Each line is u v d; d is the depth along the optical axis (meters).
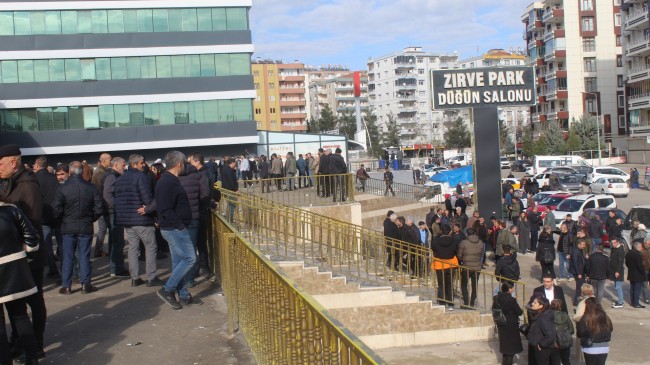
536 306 10.08
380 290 12.53
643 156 69.06
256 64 116.75
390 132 114.19
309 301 3.66
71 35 44.91
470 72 22.89
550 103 91.06
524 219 23.53
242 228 10.86
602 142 79.56
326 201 20.44
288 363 4.29
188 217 7.50
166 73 46.59
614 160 73.88
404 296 12.71
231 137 47.16
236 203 10.54
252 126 47.56
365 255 14.14
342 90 148.25
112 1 45.47
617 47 86.81
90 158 46.16
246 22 47.94
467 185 37.47
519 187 45.12
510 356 11.03
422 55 138.25
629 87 72.12
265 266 5.04
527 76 22.91
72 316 7.38
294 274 11.59
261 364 5.29
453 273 14.27
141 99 45.97
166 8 46.44
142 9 46.12
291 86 119.25
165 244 11.88
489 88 22.89
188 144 46.66
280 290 4.52
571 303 16.11
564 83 86.81
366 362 2.72
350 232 14.41
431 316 12.95
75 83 45.03
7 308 5.00
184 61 46.88
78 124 45.19
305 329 3.84
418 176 51.56
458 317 13.16
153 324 6.96
